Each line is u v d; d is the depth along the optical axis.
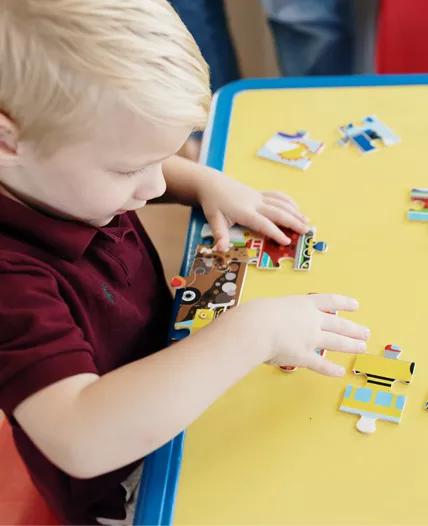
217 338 0.57
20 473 0.90
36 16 0.46
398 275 0.69
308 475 0.54
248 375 0.62
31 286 0.56
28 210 0.59
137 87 0.48
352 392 0.59
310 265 0.72
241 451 0.57
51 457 0.53
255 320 0.59
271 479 0.54
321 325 0.61
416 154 0.83
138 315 0.73
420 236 0.73
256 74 1.55
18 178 0.56
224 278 0.71
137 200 0.61
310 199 0.80
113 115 0.49
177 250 1.45
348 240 0.74
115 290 0.69
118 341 0.69
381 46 1.28
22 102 0.49
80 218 0.61
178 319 0.68
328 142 0.87
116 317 0.68
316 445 0.56
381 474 0.53
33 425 0.52
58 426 0.52
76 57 0.47
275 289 0.70
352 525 0.51
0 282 0.55
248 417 0.59
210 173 0.82
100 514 0.77
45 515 0.85
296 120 0.91
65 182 0.55
